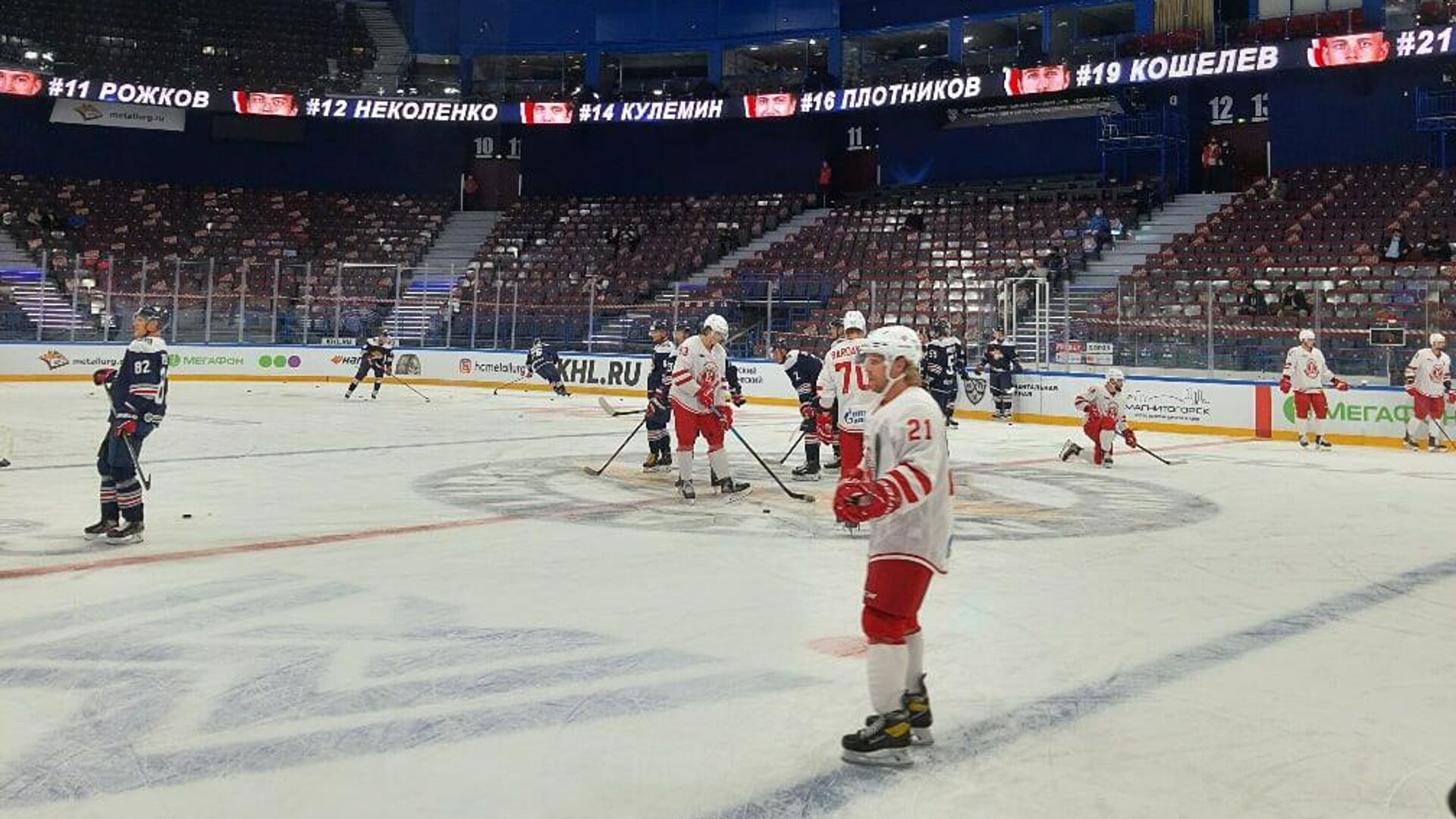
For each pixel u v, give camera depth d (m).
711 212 36.16
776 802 3.41
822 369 11.72
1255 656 5.15
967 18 33.59
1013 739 4.00
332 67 38.59
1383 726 4.18
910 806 3.40
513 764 3.70
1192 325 20.34
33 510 8.66
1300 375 16.61
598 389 27.41
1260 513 9.77
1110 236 28.38
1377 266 22.22
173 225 35.16
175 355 28.56
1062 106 33.28
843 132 37.03
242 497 9.64
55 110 35.16
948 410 19.50
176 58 36.50
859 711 4.29
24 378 26.75
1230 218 27.66
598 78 37.78
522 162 39.75
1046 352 21.89
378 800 3.39
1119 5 31.48
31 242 32.59
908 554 3.75
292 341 30.14
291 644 5.09
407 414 20.17
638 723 4.12
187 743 3.84
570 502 9.79
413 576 6.61
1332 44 25.19
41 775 3.54
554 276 33.69
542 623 5.55
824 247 32.06
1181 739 4.01
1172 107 31.61
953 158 35.19
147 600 5.88
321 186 38.59
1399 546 8.14
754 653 5.08
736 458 14.10
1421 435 16.66
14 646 5.00
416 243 36.66
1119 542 8.23
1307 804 3.44
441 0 38.22
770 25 36.09
